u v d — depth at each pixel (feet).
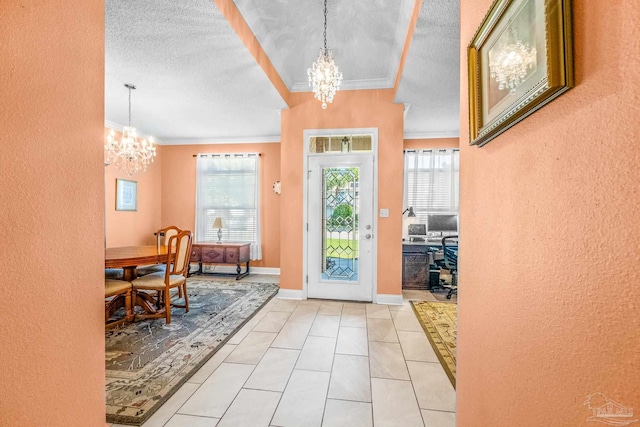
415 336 9.27
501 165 2.96
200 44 8.33
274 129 17.24
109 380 6.83
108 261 9.59
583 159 1.84
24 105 2.22
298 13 8.43
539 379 2.27
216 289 14.87
